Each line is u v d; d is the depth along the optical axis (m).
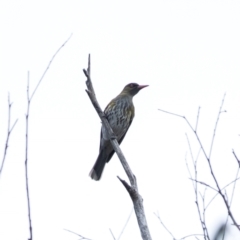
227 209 7.15
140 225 8.33
